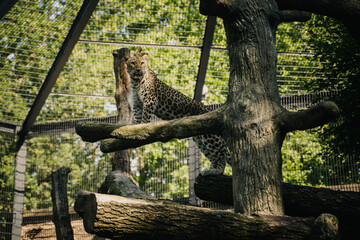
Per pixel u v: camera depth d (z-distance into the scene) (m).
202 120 5.46
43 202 12.88
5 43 10.36
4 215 11.18
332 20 9.60
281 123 5.21
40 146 12.12
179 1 10.76
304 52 10.34
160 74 11.31
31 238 11.38
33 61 10.73
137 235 4.36
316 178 10.95
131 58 9.38
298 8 5.80
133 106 9.57
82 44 11.46
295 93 11.16
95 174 11.89
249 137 5.16
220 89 11.58
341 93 8.67
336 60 9.09
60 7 9.75
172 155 11.20
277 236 4.54
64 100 12.09
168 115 9.55
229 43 5.73
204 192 5.99
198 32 10.38
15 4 9.54
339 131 8.82
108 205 4.22
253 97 5.30
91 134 5.73
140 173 11.20
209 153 8.96
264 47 5.48
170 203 4.64
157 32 10.80
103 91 11.87
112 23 11.17
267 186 4.99
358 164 9.84
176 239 4.46
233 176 5.21
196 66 11.54
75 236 11.41
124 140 6.20
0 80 10.95
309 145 11.24
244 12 5.54
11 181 13.12
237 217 4.57
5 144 12.03
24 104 11.46
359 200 5.48
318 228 4.44
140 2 10.82
